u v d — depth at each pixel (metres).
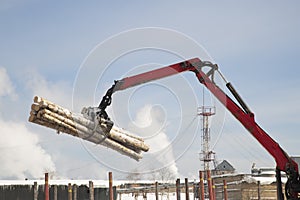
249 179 32.06
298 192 7.75
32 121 5.30
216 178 35.16
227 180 34.09
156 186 29.09
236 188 32.97
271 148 7.87
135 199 34.28
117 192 33.91
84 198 30.28
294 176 7.78
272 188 32.25
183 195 40.16
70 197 27.36
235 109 7.79
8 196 28.28
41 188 28.97
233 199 33.03
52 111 5.23
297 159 8.12
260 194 30.80
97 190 30.88
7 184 28.45
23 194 28.61
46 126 5.38
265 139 7.87
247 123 7.79
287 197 7.86
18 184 28.67
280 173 8.03
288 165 7.83
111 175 24.23
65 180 30.50
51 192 29.02
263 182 31.94
